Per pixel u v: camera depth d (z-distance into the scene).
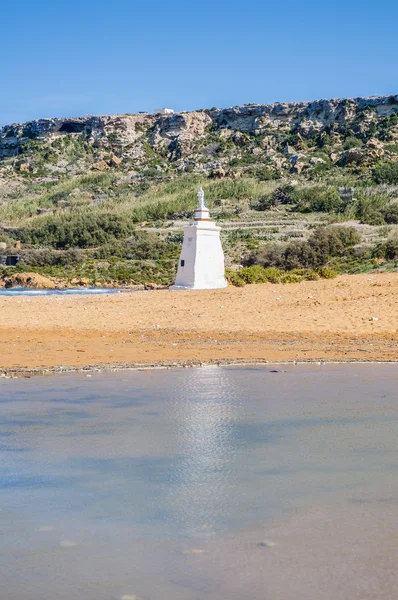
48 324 23.95
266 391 13.41
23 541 6.46
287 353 18.00
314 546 6.31
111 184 158.25
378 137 166.12
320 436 10.10
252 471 8.52
